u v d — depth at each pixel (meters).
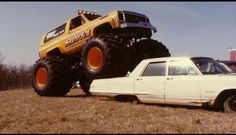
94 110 6.80
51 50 12.07
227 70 7.26
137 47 10.33
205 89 6.59
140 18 9.98
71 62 12.21
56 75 11.59
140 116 6.04
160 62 7.57
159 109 6.89
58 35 11.84
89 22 10.38
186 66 7.06
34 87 12.36
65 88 12.12
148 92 7.58
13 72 26.61
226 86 6.31
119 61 9.09
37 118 5.86
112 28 9.87
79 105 7.82
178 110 6.78
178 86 7.03
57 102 8.73
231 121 5.46
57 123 5.35
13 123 5.45
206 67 7.01
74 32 10.94
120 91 8.21
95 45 9.36
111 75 9.09
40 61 12.16
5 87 25.59
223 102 6.59
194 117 5.88
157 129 4.81
